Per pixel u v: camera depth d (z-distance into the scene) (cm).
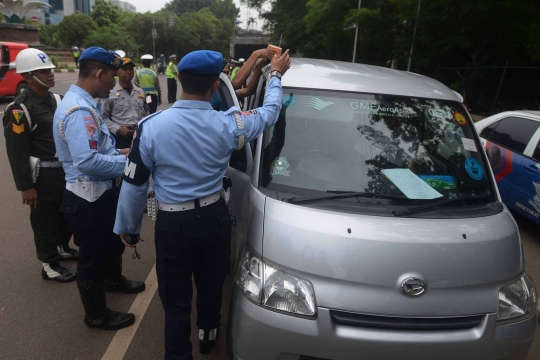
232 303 227
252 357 208
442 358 201
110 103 480
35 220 343
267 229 216
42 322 307
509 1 1034
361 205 229
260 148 257
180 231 221
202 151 216
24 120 309
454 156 266
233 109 227
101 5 7225
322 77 291
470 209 238
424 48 1360
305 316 200
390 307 199
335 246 203
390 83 297
